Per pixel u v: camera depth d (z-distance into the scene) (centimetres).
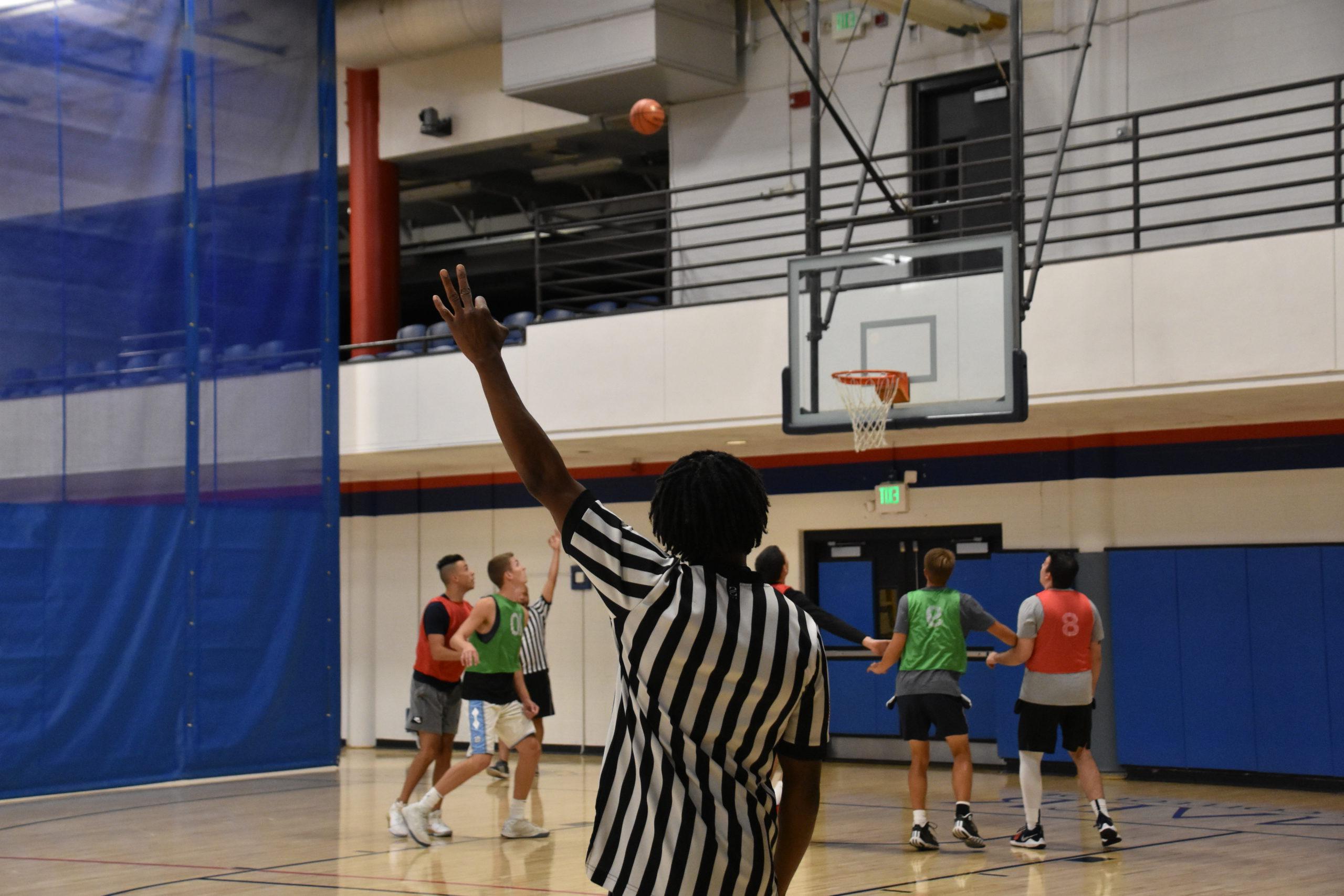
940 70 1595
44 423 1355
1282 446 1395
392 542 1955
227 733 1465
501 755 1502
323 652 1559
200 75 1503
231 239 1518
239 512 1496
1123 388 1201
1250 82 1422
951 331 1130
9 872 949
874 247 1455
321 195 1609
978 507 1563
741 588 263
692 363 1428
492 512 1870
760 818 259
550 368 1520
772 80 1720
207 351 1486
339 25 1878
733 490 264
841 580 1666
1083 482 1495
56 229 1378
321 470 1574
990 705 1547
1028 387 1220
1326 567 1359
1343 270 1115
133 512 1411
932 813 1209
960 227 1591
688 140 1783
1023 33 1547
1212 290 1166
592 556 264
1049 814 1190
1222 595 1414
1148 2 1482
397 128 1988
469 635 1042
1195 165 1452
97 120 1417
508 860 978
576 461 1750
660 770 257
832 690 1652
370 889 869
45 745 1330
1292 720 1367
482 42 1836
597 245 2333
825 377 1185
